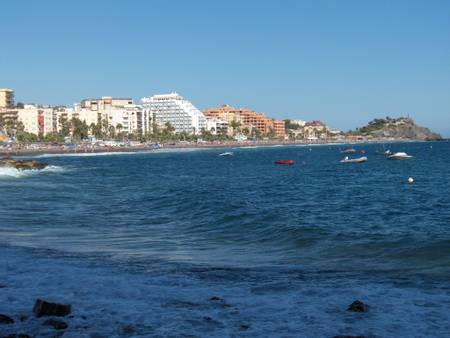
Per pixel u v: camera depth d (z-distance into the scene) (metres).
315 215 31.47
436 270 16.64
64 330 10.71
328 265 17.72
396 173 78.25
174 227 27.34
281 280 15.29
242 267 17.33
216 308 12.30
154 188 53.03
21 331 10.63
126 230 26.39
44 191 49.34
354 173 80.94
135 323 11.19
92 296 13.30
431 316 11.66
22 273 15.85
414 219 29.69
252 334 10.55
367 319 11.46
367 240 22.31
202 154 195.75
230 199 40.28
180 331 10.70
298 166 109.25
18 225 27.72
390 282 14.99
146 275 15.84
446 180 62.44
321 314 11.84
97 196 44.84
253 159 149.88
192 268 17.08
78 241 23.00
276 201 40.59
